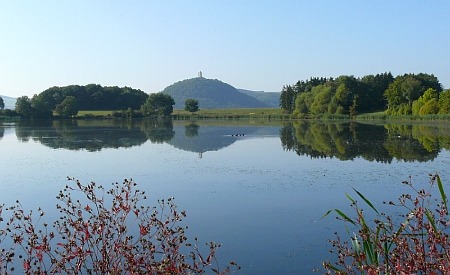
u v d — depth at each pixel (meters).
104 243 3.70
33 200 17.25
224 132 54.84
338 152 31.17
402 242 3.42
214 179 21.44
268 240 12.26
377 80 92.19
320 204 16.16
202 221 14.23
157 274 3.51
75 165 26.69
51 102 110.94
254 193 18.19
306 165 25.48
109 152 33.34
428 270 3.25
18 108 92.06
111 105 118.62
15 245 9.77
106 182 20.92
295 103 101.25
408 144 35.38
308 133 50.53
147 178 21.98
